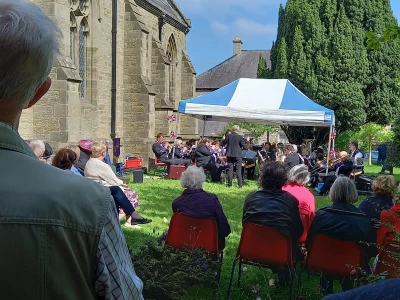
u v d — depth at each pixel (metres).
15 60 1.31
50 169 1.35
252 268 6.24
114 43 19.09
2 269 1.20
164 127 23.16
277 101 14.40
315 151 20.80
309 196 5.89
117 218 1.39
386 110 26.25
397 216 4.16
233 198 12.70
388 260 4.39
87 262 1.29
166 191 13.34
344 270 4.67
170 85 27.08
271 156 18.92
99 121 18.34
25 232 1.22
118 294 1.36
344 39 24.91
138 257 4.52
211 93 15.34
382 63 25.88
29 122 13.95
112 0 19.00
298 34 25.56
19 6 1.36
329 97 25.08
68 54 14.52
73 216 1.27
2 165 1.29
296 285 5.64
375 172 22.66
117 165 15.92
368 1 25.47
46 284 1.23
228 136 15.12
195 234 5.07
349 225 4.59
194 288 4.92
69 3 15.38
